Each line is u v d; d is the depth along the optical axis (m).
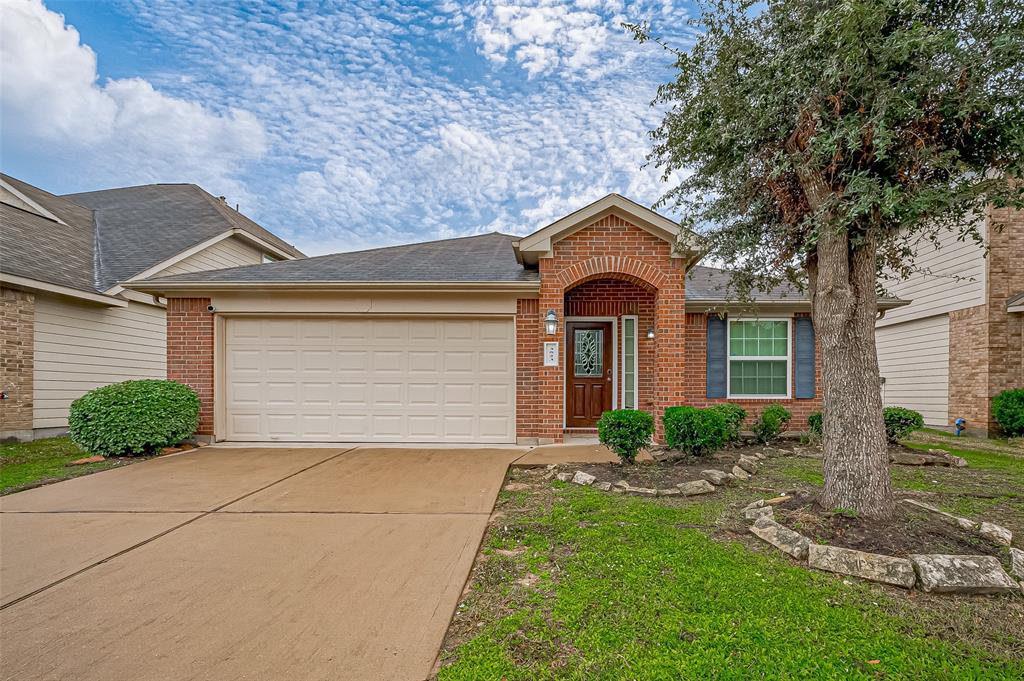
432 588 3.38
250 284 8.42
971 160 4.14
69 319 10.70
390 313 8.74
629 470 6.57
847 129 3.65
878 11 3.43
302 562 3.81
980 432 11.20
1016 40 3.38
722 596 3.13
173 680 2.43
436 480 6.28
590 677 2.39
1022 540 4.00
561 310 8.63
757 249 5.51
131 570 3.67
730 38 4.54
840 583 3.29
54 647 2.70
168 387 8.05
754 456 7.61
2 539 4.28
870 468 4.16
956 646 2.61
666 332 8.53
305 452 8.09
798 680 2.35
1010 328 10.98
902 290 14.03
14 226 11.45
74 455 8.27
